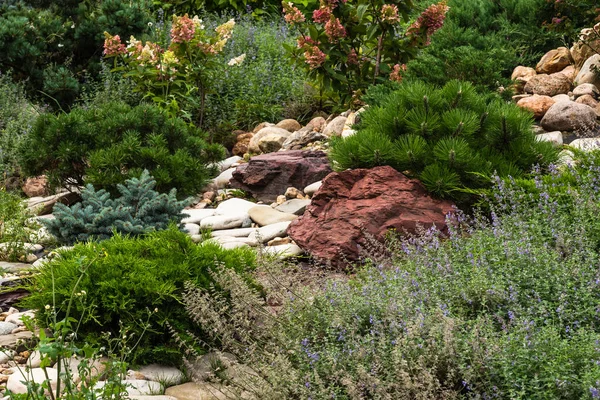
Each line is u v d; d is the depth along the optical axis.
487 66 8.73
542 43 10.41
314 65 9.72
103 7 13.95
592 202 5.08
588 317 3.79
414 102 6.99
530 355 3.37
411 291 4.29
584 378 3.13
